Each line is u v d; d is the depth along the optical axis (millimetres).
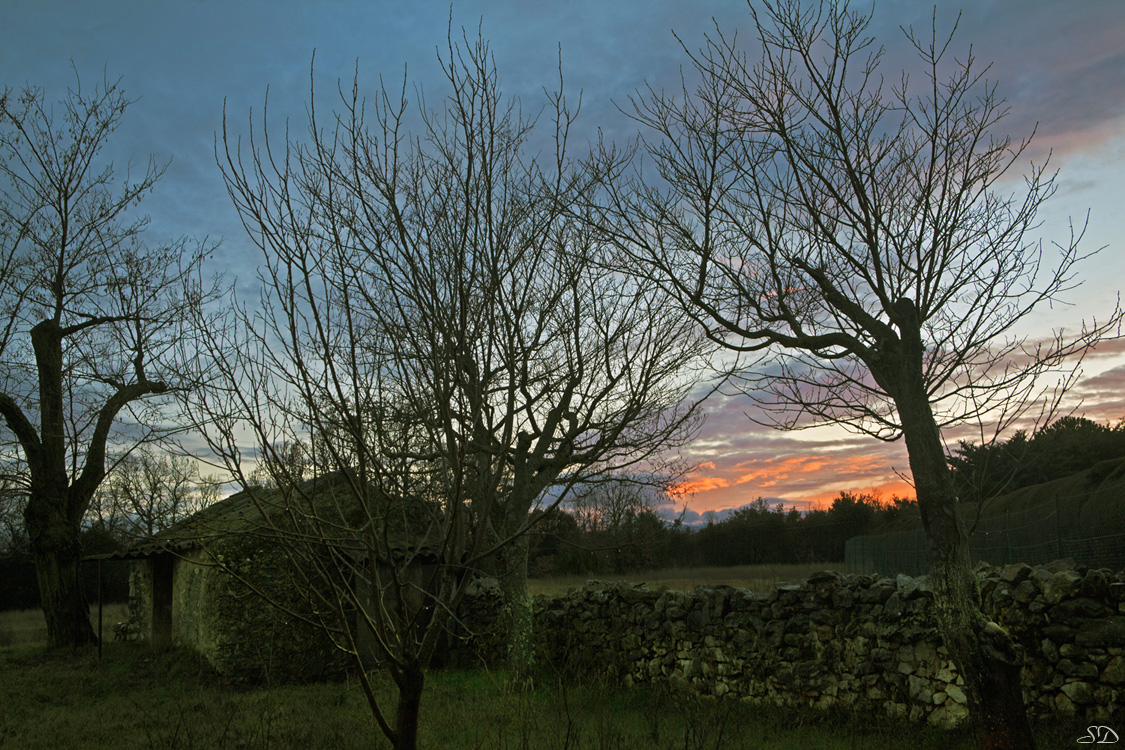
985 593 7363
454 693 10406
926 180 5691
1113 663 6289
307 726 8305
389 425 4816
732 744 7012
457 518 4551
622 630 11789
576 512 19844
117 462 17047
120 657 16125
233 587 12484
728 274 6328
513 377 4309
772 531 39250
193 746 7551
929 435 5480
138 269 15047
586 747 6777
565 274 5590
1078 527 10242
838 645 8477
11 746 8477
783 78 6023
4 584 33875
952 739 6844
